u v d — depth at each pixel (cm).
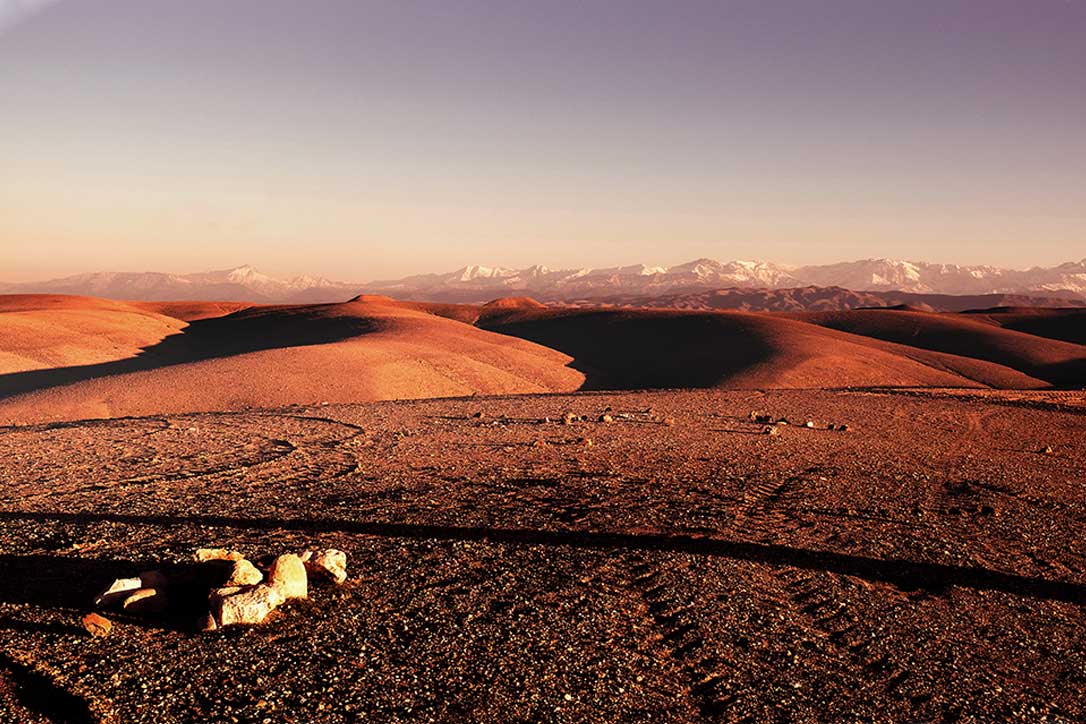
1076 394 5603
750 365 9862
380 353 8325
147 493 2086
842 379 9350
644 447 2972
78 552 1434
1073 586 1444
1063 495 2284
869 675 1028
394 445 3036
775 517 1877
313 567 1286
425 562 1426
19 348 8938
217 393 6141
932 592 1379
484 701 913
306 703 895
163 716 857
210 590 1130
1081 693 1008
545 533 1666
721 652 1077
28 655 988
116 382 6381
